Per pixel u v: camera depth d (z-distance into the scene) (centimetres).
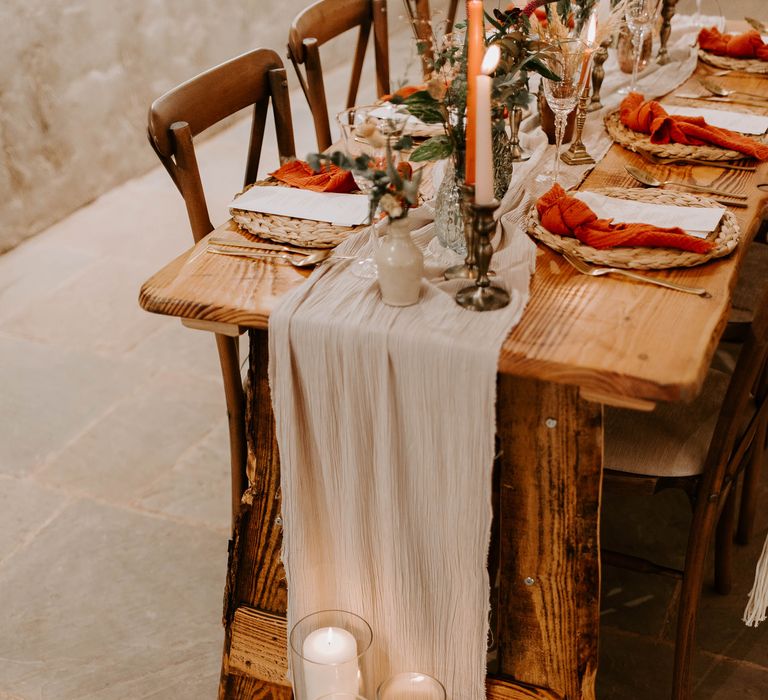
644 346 116
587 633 142
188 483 226
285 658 158
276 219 155
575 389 126
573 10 181
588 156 183
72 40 358
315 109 221
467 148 119
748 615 168
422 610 143
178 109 166
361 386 126
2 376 265
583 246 141
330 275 136
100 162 383
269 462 150
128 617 189
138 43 394
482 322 122
